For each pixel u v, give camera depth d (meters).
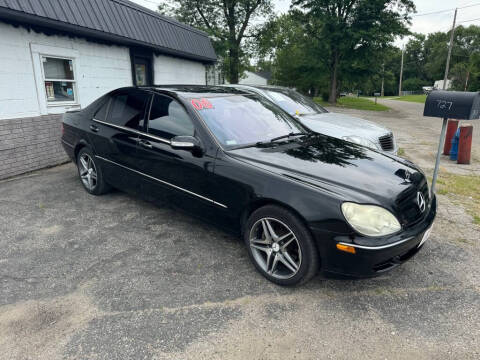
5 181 5.46
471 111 4.04
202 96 3.61
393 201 2.56
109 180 4.41
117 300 2.61
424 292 2.75
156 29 8.98
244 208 2.89
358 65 32.81
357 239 2.38
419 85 105.38
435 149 8.92
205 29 24.45
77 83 7.06
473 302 2.62
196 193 3.26
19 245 3.43
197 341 2.22
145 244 3.47
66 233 3.69
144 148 3.68
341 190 2.53
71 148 4.83
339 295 2.70
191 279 2.89
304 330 2.32
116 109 4.20
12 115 5.72
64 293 2.69
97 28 6.84
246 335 2.27
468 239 3.66
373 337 2.27
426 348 2.17
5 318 2.42
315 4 30.75
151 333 2.28
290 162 2.91
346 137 5.41
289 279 2.71
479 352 2.13
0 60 5.46
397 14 29.98
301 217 2.53
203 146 3.16
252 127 3.50
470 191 5.23
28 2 5.43
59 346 2.17
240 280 2.88
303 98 7.31
